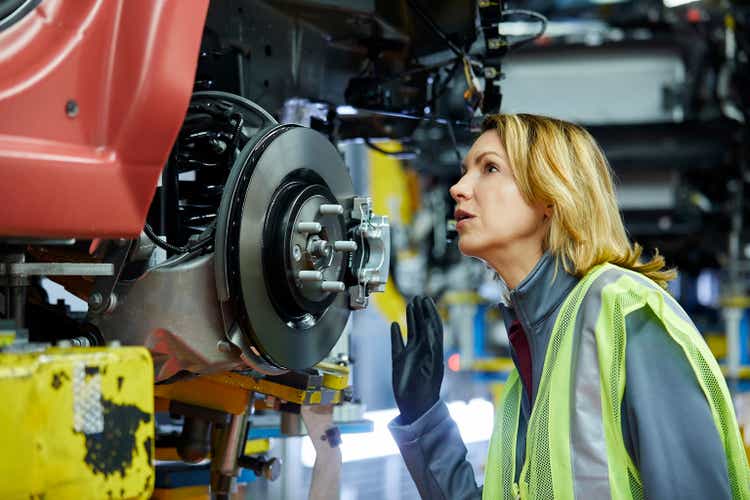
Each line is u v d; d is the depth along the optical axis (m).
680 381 1.64
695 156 7.50
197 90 2.42
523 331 1.98
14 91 1.47
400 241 7.92
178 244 2.01
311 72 2.83
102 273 1.65
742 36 6.96
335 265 2.02
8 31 1.49
